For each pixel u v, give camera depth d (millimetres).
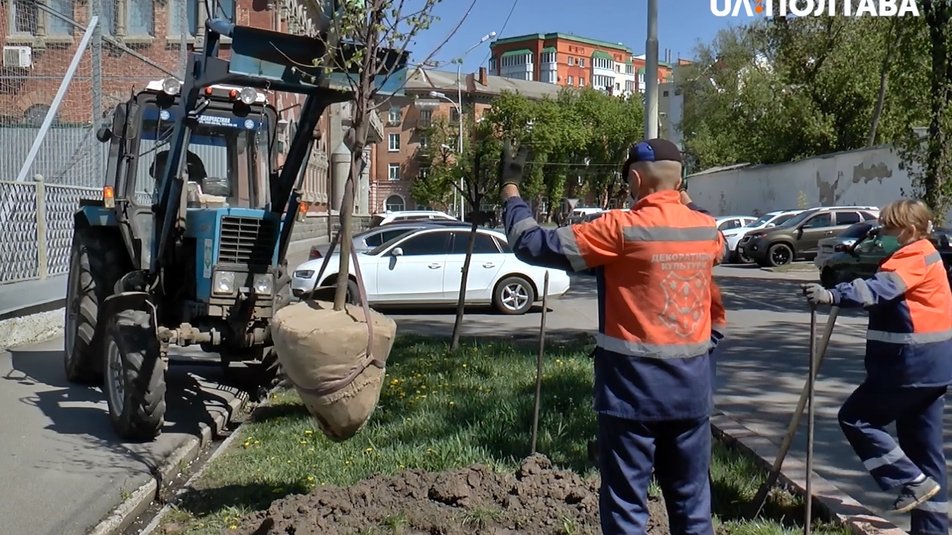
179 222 7527
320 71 5715
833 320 5281
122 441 7273
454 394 8398
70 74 16828
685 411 3736
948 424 8312
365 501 5062
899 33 18797
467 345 11805
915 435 5199
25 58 19484
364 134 4957
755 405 9133
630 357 3727
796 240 30078
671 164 3885
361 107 4965
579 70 163750
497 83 101812
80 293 8992
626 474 3764
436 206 63438
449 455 6234
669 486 3938
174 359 9930
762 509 5609
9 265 12766
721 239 4031
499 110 72875
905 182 30781
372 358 4590
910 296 5023
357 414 4598
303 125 7375
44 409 8320
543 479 5234
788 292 21984
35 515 5531
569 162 78062
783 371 11016
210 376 9906
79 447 7078
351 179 4887
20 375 9828
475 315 17016
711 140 57219
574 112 78812
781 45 41562
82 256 9086
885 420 5160
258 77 5641
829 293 4758
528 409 7535
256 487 6039
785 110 42219
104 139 8875
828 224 30375
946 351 5023
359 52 5020
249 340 7660
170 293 8055
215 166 8641
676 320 3729
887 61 20078
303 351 4473
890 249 5188
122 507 5719
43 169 16938
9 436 7367
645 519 3807
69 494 5938
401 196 83312
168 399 8789
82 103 19422
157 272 7777
